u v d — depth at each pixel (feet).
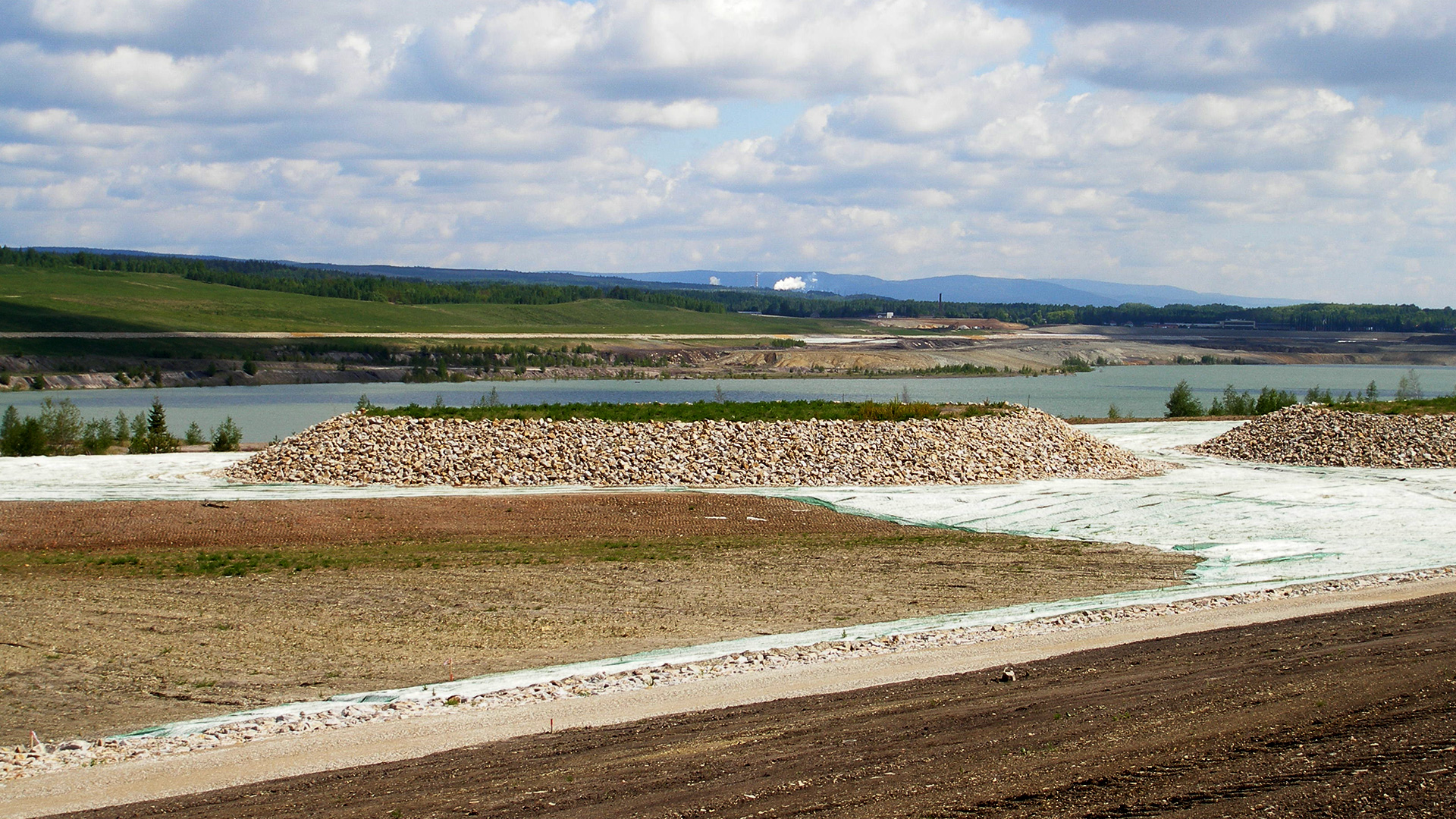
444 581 66.54
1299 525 85.97
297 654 49.70
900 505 98.73
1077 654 43.57
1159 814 23.02
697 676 42.60
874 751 29.32
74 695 43.16
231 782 30.04
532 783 27.89
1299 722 28.78
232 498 97.45
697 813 24.85
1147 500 100.63
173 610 58.34
